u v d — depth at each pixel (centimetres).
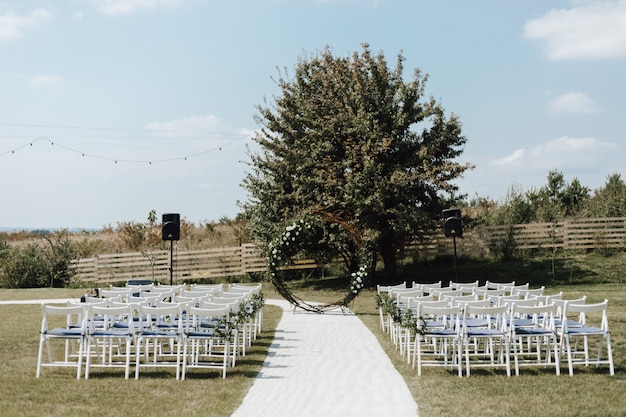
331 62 3066
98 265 3306
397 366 1115
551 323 1041
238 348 1197
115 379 1015
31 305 2270
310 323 1736
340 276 3272
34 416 789
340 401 865
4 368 1102
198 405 846
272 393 920
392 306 1261
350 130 2752
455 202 2927
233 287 1545
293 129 3059
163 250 3391
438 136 2834
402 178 2648
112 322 1145
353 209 2689
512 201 3391
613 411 790
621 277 2700
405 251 3212
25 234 4409
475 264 3141
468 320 1205
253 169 3002
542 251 3159
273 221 2958
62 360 1183
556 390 912
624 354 1201
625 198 3284
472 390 920
